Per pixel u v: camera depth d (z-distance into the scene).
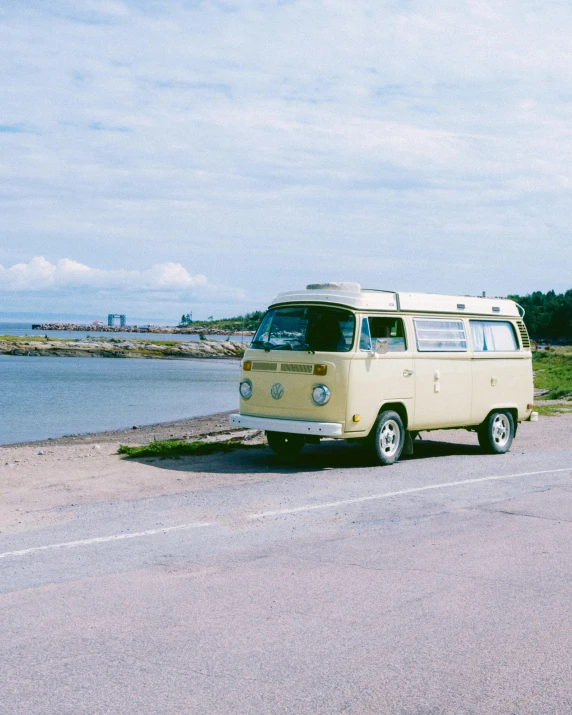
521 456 12.84
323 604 5.24
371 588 5.59
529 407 13.93
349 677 4.13
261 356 11.55
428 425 12.12
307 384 10.99
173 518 7.68
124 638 4.60
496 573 5.99
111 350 117.44
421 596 5.43
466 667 4.28
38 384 49.53
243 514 7.91
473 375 12.78
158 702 3.82
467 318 12.84
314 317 11.30
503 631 4.81
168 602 5.23
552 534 7.22
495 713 3.78
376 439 11.33
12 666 4.20
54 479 10.12
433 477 10.39
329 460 12.14
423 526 7.50
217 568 6.02
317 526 7.45
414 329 11.85
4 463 12.47
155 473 10.63
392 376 11.41
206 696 3.89
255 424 11.35
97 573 5.85
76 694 3.89
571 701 3.91
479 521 7.74
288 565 6.13
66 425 25.09
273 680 4.08
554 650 4.53
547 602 5.35
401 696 3.93
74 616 4.95
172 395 41.09
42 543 6.68
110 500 8.65
